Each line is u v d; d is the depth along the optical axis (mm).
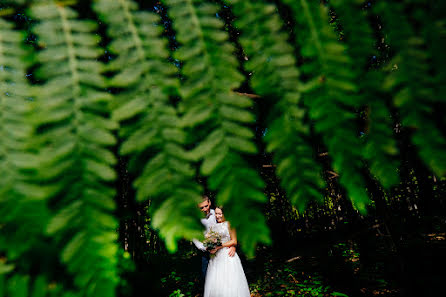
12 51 733
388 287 4695
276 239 9516
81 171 671
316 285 5504
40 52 732
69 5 796
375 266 5441
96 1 805
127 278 3234
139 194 684
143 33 813
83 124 708
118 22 808
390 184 726
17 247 614
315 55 830
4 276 629
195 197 696
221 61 817
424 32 797
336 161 750
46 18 758
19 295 614
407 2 829
